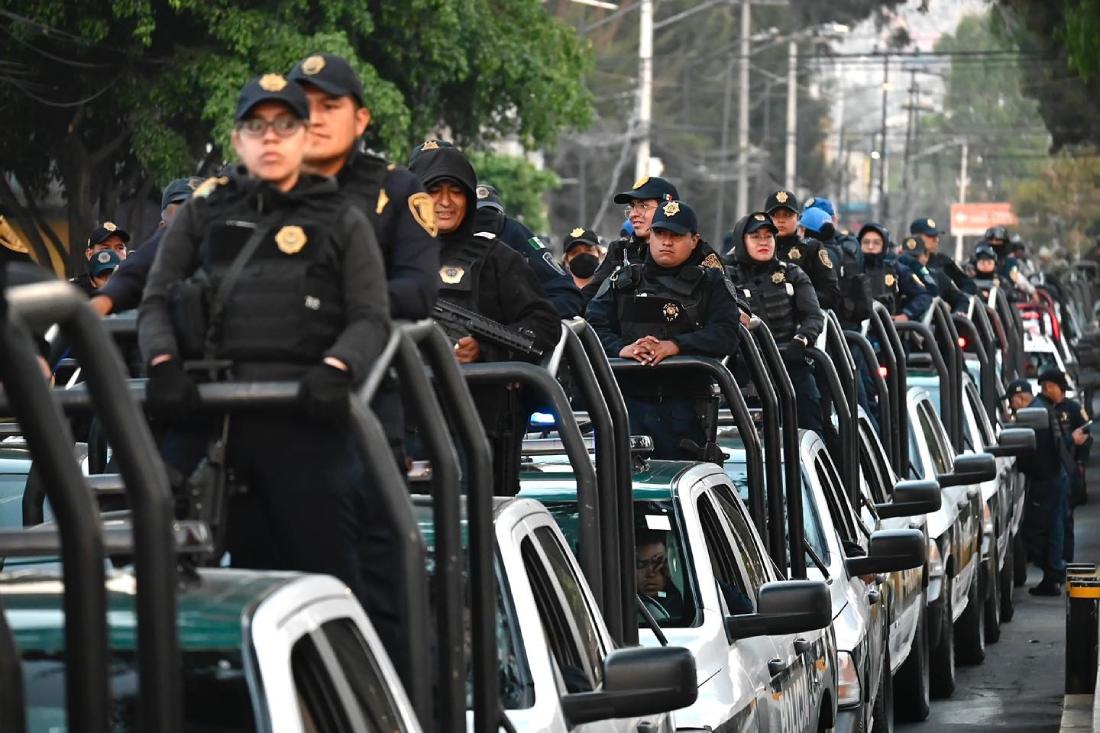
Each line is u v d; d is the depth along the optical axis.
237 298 8.09
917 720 22.09
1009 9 91.62
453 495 8.18
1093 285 123.38
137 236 45.56
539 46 51.56
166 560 5.88
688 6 159.38
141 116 41.56
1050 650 27.83
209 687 6.86
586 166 142.50
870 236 32.19
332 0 43.62
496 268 12.91
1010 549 31.45
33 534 7.06
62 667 7.28
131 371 11.99
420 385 8.17
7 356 5.39
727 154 146.88
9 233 29.11
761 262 21.59
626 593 11.92
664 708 9.72
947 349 29.98
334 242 8.12
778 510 15.91
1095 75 50.50
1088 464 52.81
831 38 159.88
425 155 12.90
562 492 13.18
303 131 8.27
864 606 17.58
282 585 7.32
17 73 41.28
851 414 20.75
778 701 13.43
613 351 17.30
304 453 8.20
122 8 39.66
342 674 7.28
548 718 9.43
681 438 17.02
